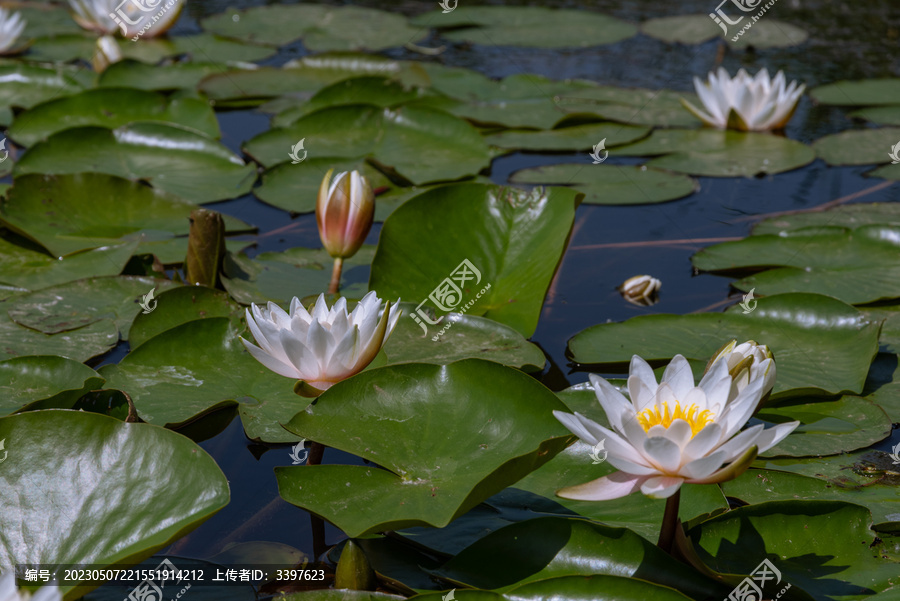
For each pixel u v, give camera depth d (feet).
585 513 4.76
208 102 12.88
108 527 4.16
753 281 8.18
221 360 6.25
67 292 7.23
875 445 5.62
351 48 17.04
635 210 10.46
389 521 4.11
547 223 7.65
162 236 8.80
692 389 4.08
